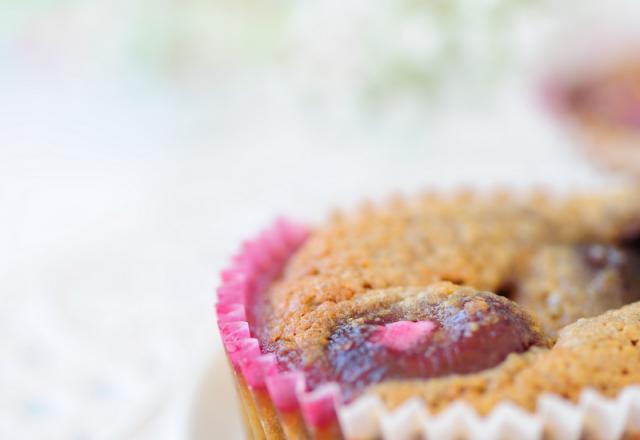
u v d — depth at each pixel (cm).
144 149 24
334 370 12
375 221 15
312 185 21
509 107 24
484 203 16
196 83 28
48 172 23
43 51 31
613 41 23
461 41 23
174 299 17
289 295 13
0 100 28
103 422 14
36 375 15
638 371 11
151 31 28
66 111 27
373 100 23
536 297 14
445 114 24
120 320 16
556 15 24
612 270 14
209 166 23
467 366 11
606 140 19
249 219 19
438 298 13
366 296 13
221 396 14
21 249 19
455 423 11
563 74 23
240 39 28
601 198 16
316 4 24
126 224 20
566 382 11
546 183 18
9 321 17
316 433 11
